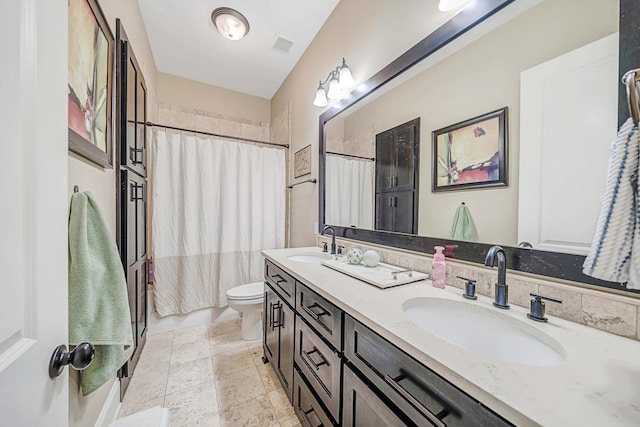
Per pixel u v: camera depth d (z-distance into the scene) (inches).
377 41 59.7
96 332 34.1
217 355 74.4
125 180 56.6
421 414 22.9
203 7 76.0
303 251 76.0
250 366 69.0
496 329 31.6
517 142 34.6
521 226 34.3
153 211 88.4
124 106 56.0
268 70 109.5
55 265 20.6
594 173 27.8
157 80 109.6
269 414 52.7
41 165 19.0
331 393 37.4
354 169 68.3
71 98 33.1
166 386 60.6
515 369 20.2
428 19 47.3
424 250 48.3
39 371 18.2
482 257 38.8
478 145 39.5
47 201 19.7
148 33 86.9
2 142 15.3
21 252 16.9
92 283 35.0
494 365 20.7
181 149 93.0
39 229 18.7
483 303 34.3
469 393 19.0
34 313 18.0
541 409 16.2
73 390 35.3
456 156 42.9
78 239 34.3
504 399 17.0
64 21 22.6
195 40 90.4
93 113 40.6
